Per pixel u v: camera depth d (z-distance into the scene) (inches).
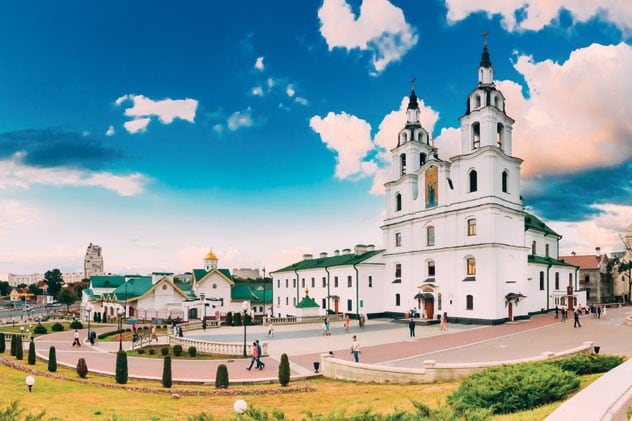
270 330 2027.6
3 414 566.3
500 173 2407.7
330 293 3230.8
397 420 426.9
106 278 4498.0
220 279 3740.2
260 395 999.0
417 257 2706.7
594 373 819.4
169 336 1884.8
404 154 2967.5
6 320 4409.5
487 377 637.9
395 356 1369.3
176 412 840.3
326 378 1152.8
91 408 845.8
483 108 2431.1
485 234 2326.5
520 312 2384.4
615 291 4023.1
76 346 2017.7
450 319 2452.0
